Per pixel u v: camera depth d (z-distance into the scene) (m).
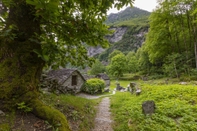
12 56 2.94
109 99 13.16
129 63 54.72
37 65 3.26
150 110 5.62
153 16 23.75
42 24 3.69
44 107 2.83
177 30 23.92
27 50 3.05
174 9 21.69
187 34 24.44
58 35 4.16
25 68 2.99
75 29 3.59
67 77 16.39
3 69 2.82
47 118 2.66
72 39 4.27
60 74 17.27
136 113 5.72
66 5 2.95
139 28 108.75
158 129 4.28
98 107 8.73
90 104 8.45
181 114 5.19
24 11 3.01
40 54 2.39
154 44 24.77
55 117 2.69
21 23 3.04
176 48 25.92
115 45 108.31
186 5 20.78
